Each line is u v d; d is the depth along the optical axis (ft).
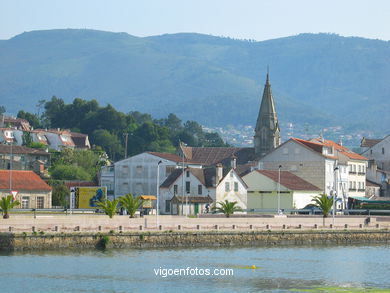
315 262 630.33
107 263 583.99
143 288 501.97
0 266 556.92
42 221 633.20
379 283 540.52
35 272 540.93
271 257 648.79
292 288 515.09
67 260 589.32
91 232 648.79
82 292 487.20
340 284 533.55
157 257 620.08
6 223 619.26
